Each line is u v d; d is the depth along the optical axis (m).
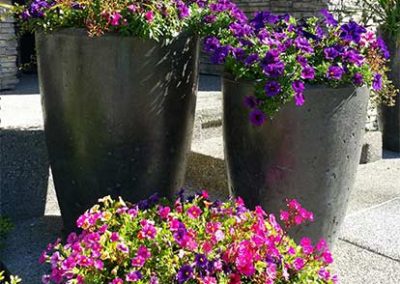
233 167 2.29
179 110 2.34
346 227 2.80
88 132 2.23
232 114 2.20
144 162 2.29
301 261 1.78
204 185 3.42
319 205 2.21
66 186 2.39
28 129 2.82
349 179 2.27
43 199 2.94
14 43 4.68
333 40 2.23
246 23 2.32
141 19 2.08
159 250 1.72
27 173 2.85
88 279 1.67
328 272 1.84
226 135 2.28
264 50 2.12
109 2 2.09
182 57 2.28
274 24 2.36
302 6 4.23
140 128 2.24
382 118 4.28
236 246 1.71
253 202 2.25
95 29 2.08
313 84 2.06
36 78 5.54
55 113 2.29
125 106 2.19
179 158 2.44
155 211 1.94
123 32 2.10
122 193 2.31
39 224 2.80
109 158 2.25
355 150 2.23
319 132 2.09
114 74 2.15
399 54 3.97
